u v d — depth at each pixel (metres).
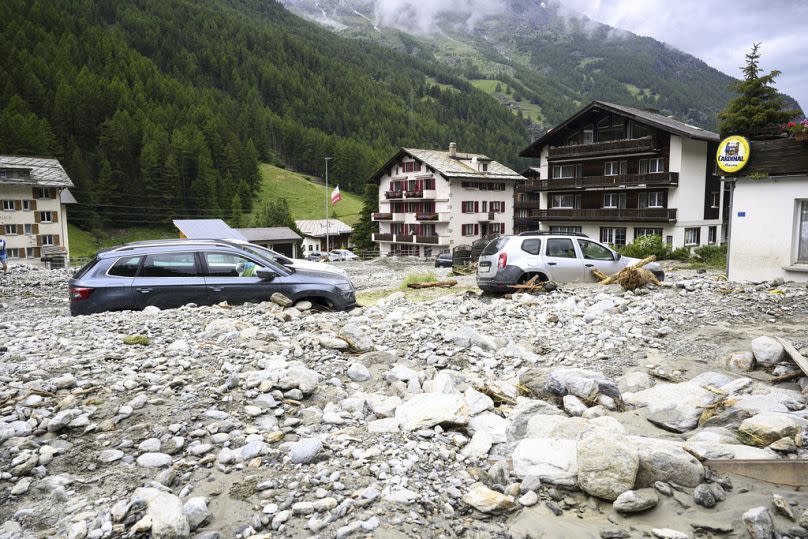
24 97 116.56
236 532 3.17
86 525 3.10
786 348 6.20
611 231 48.25
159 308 9.67
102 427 4.32
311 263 11.50
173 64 183.00
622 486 3.63
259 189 134.25
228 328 7.53
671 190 43.78
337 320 9.00
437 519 3.40
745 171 12.78
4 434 4.05
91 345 6.73
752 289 11.25
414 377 6.03
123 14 197.88
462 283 22.27
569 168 50.72
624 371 6.70
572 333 8.45
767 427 4.36
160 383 5.32
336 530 3.17
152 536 3.03
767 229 12.63
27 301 15.29
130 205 107.44
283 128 165.38
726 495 3.67
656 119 44.25
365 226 82.31
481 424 4.92
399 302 12.94
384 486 3.70
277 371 5.67
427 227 66.88
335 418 4.82
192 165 117.81
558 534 3.32
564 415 4.94
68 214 99.56
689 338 7.70
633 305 10.14
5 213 59.84
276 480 3.70
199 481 3.68
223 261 10.09
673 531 3.26
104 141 114.00
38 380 5.13
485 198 67.75
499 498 3.56
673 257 32.19
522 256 12.98
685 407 5.29
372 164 152.12
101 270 9.72
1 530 3.04
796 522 3.33
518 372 6.66
